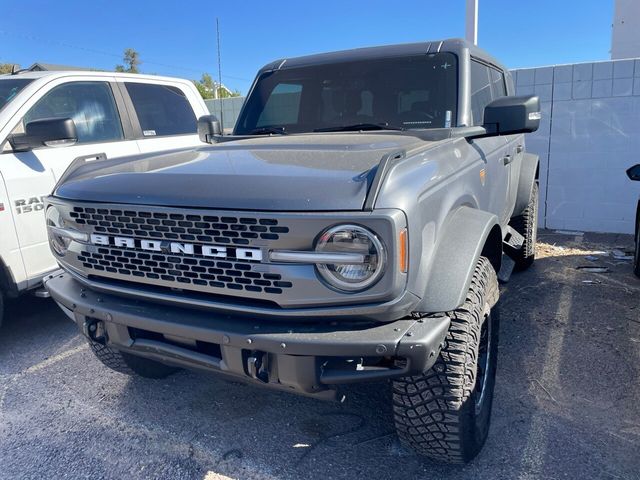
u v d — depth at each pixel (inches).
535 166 206.1
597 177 303.3
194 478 106.0
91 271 102.1
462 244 95.3
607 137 297.0
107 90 201.8
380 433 118.3
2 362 159.8
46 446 117.7
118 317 96.4
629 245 274.5
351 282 79.2
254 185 85.1
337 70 149.3
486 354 110.3
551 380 136.4
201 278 88.3
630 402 125.3
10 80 185.3
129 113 206.8
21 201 159.5
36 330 183.3
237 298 87.4
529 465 104.7
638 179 194.7
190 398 136.1
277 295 82.6
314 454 111.8
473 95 141.3
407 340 79.5
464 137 123.9
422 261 85.6
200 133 167.0
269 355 85.7
